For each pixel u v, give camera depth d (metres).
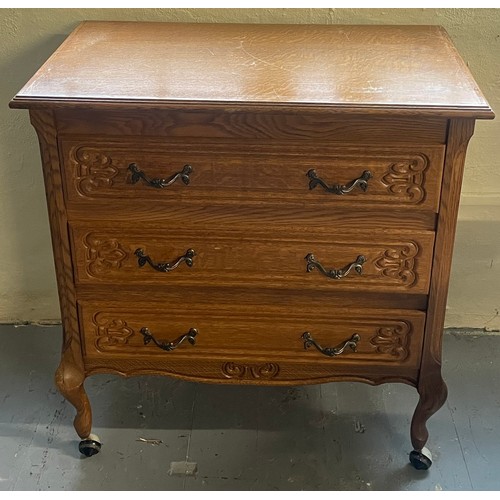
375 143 1.29
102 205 1.38
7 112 1.82
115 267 1.44
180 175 1.33
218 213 1.37
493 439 1.75
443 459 1.70
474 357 1.99
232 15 1.71
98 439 1.71
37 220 1.97
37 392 1.87
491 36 1.70
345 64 1.42
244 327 1.50
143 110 1.26
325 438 1.75
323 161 1.31
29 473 1.66
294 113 1.24
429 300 1.44
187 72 1.38
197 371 1.56
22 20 1.71
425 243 1.38
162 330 1.51
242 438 1.75
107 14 1.71
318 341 1.50
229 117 1.27
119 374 1.58
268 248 1.41
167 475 1.66
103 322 1.51
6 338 2.05
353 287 1.43
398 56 1.46
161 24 1.67
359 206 1.35
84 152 1.32
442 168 1.30
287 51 1.49
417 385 1.55
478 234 1.94
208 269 1.44
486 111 1.23
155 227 1.39
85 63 1.42
